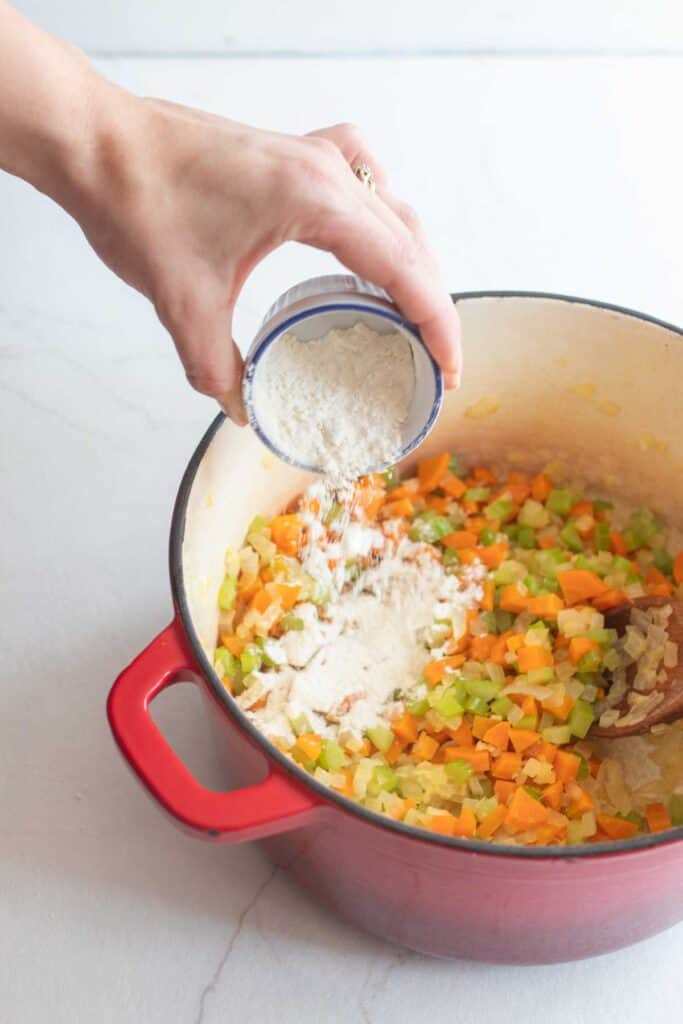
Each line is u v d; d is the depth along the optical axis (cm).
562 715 77
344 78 114
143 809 75
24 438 89
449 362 66
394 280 64
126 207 64
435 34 117
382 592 82
